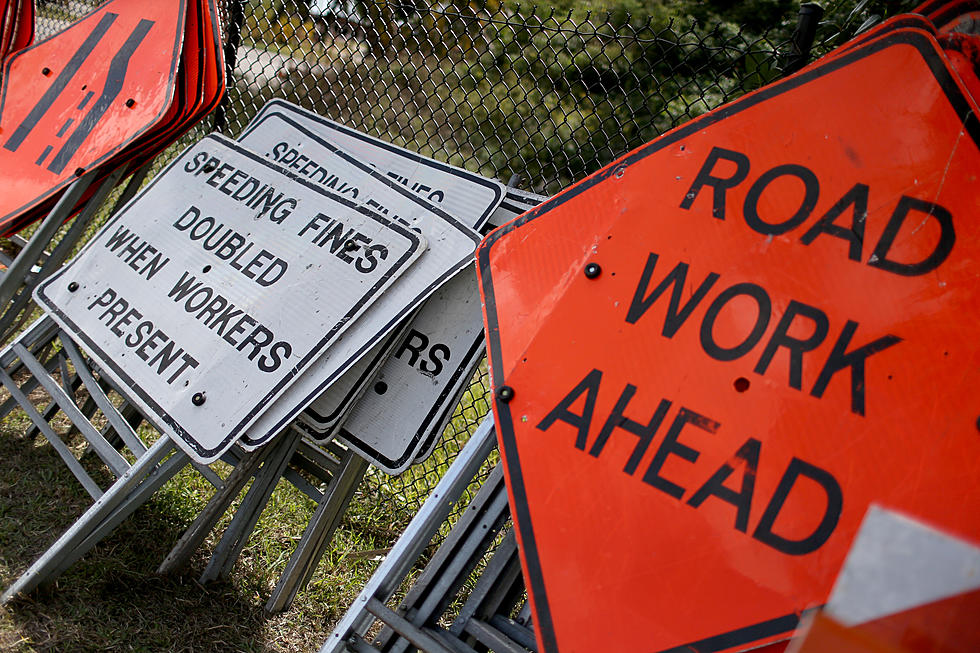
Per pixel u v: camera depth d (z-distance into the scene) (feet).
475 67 14.03
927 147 4.91
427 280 7.80
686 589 4.82
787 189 5.28
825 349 4.86
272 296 8.16
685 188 5.64
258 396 7.68
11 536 8.20
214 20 10.19
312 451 9.18
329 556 9.68
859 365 4.74
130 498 7.84
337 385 8.21
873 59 5.20
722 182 5.52
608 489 5.21
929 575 4.30
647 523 5.03
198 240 8.90
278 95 13.76
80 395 11.90
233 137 13.62
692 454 5.03
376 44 13.85
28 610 7.11
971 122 4.80
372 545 10.18
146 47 10.23
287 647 8.07
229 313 8.25
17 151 11.15
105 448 8.41
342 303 7.88
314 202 8.61
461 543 6.26
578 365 5.59
